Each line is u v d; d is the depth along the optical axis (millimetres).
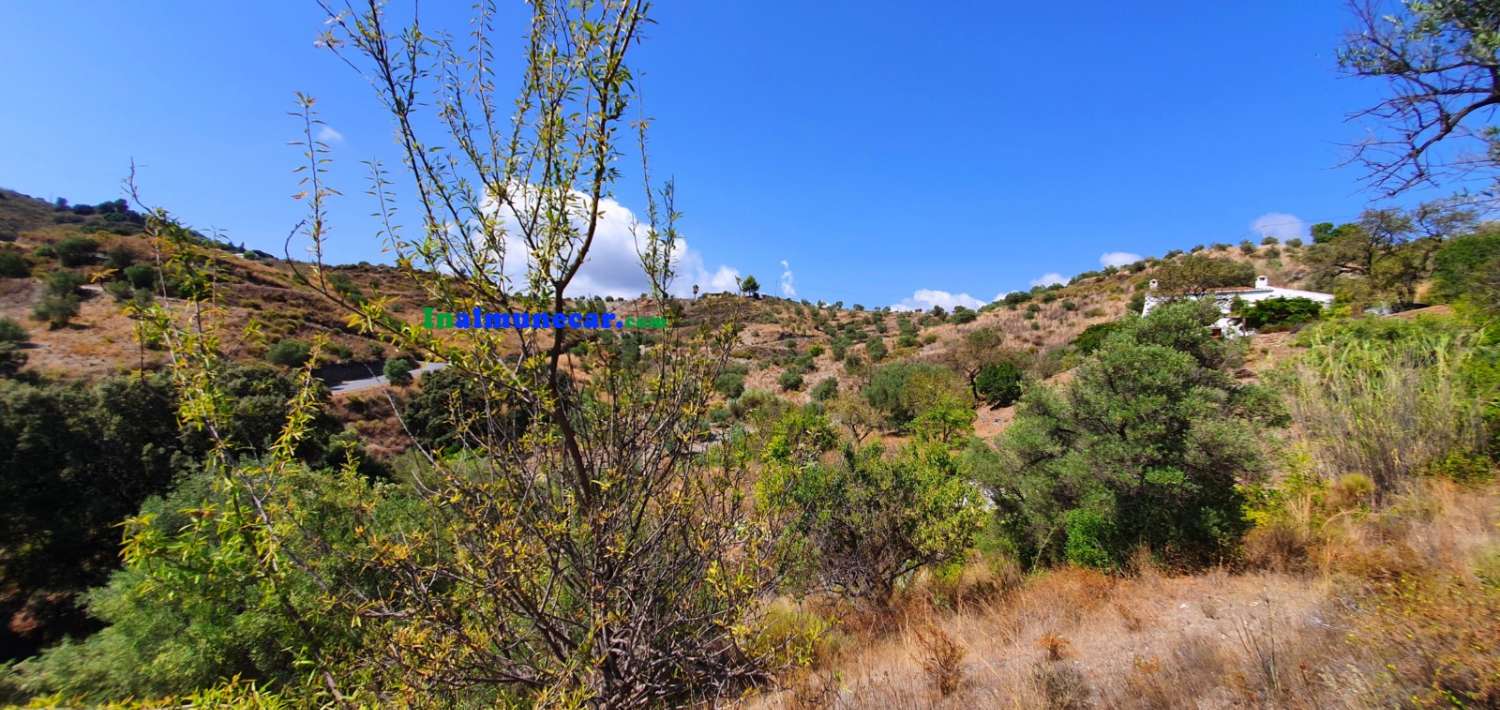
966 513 6758
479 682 2477
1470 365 6949
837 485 6621
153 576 2176
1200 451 5449
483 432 2549
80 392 13281
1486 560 3762
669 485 2873
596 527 2459
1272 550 5387
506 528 2338
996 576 6816
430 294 2082
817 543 6285
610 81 2133
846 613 6168
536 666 2592
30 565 11617
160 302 1887
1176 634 4109
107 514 12367
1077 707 3377
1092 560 6070
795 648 3184
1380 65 3453
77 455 12281
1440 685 2529
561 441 2598
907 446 9594
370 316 1895
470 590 2533
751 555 2869
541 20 2162
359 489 3096
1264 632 3670
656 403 2686
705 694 3051
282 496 2502
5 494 11570
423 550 2678
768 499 3473
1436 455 6227
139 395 12703
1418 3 3234
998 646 4582
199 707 2105
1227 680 3146
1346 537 5219
